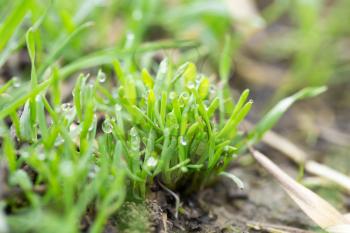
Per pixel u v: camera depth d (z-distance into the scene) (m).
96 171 0.22
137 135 0.23
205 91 0.25
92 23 0.27
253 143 0.26
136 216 0.23
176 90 0.25
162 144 0.24
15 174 0.21
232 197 0.27
